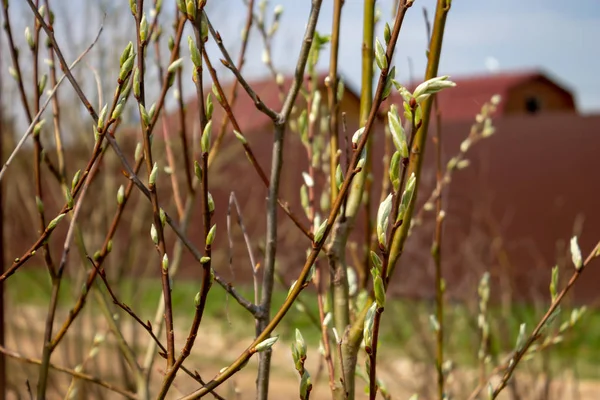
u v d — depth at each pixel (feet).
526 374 9.83
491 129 6.24
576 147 31.60
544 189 31.99
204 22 3.48
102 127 3.66
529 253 31.40
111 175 11.21
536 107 73.31
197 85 3.44
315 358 18.13
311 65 4.97
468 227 23.11
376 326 3.28
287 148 22.18
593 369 20.17
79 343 8.70
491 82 71.41
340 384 4.07
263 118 29.60
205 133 3.41
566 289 4.31
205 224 3.43
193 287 28.07
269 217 4.09
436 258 5.16
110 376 8.54
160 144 16.06
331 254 4.34
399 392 10.09
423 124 3.93
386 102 5.12
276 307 20.08
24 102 4.76
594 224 31.09
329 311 4.53
